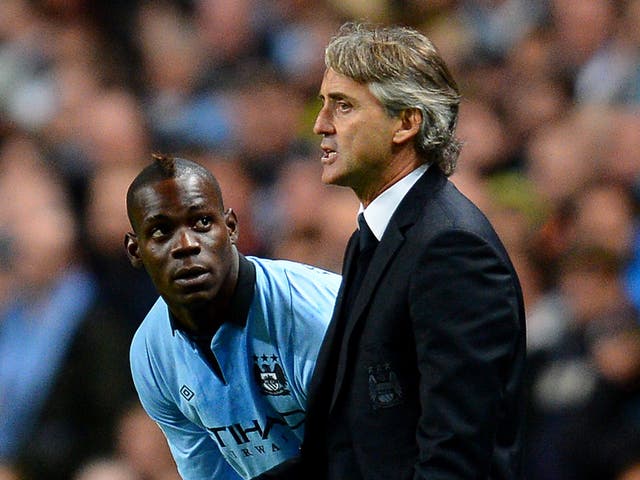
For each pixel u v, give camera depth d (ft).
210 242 51.39
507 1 138.51
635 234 105.40
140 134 123.85
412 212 50.78
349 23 53.36
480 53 133.80
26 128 130.93
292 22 143.13
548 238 103.86
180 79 133.69
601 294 93.25
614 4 130.62
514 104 125.39
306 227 103.60
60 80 134.72
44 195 115.14
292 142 124.36
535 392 92.79
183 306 52.24
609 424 90.12
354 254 52.70
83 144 123.13
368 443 50.37
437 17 139.54
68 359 100.63
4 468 98.58
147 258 51.57
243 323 53.62
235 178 112.57
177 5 146.10
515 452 50.39
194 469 58.70
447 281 49.19
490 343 48.88
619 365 90.68
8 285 104.73
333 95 51.19
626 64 125.29
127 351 100.94
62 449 99.40
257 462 56.54
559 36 131.23
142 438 94.63
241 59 139.13
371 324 50.44
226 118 128.98
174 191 51.03
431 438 48.75
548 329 94.89
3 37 141.28
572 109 125.18
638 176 111.24
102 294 103.24
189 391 55.31
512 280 49.83
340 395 51.21
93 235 108.78
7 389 101.60
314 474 53.62
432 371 48.91
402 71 50.49
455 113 51.83
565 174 109.60
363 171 51.31
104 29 143.13
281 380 54.29
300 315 53.83
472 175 112.27
